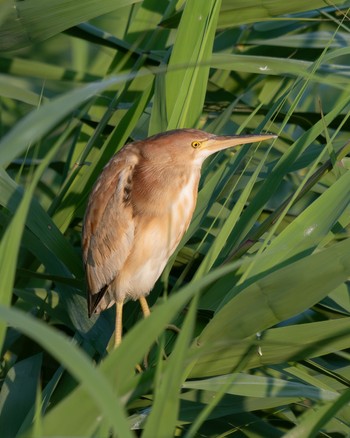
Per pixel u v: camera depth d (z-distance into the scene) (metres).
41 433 3.62
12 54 10.05
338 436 5.88
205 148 6.83
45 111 3.50
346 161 6.46
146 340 3.73
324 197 5.83
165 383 3.73
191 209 6.90
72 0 7.00
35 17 7.01
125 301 6.87
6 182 6.36
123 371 3.78
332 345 5.22
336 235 6.59
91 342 6.29
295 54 8.33
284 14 7.70
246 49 8.53
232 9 7.62
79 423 3.79
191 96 7.08
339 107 6.27
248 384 5.00
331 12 8.30
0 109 9.36
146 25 8.20
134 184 6.82
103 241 6.82
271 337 5.27
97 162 7.24
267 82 8.42
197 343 5.35
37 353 6.45
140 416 5.30
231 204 7.32
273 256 5.74
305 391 4.92
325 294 5.11
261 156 7.77
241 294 5.15
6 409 5.77
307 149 7.24
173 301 3.65
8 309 3.34
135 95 8.01
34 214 6.41
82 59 10.46
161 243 6.74
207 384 5.04
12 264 4.35
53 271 6.69
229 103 7.99
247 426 5.77
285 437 4.46
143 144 6.93
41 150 9.00
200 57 6.91
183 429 5.75
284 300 5.13
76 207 7.19
